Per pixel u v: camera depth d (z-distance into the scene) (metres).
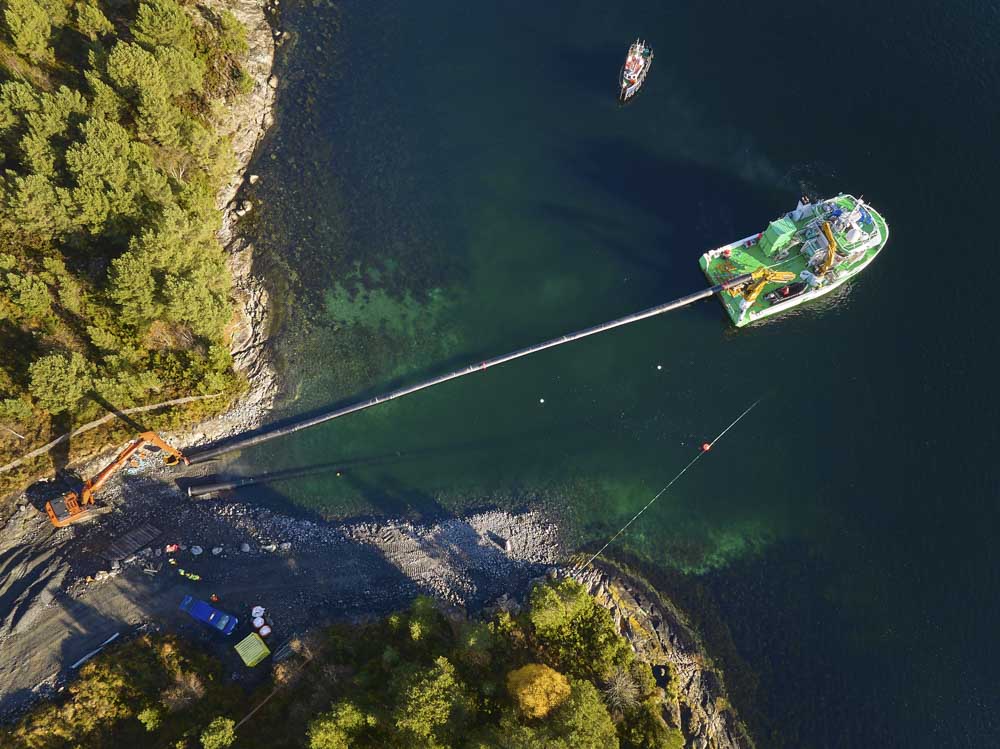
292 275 110.88
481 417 100.69
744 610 89.44
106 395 90.56
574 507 95.12
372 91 126.12
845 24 124.94
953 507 92.44
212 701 75.31
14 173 92.56
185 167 111.06
